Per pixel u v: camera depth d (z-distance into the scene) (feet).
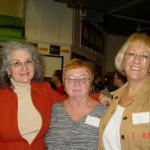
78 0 21.52
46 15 21.22
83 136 6.84
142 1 22.24
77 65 7.22
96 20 24.16
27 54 7.42
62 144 6.95
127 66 6.54
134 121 6.16
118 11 25.08
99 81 18.92
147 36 6.52
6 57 7.43
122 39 33.78
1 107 7.28
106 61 32.71
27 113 7.41
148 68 6.47
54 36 21.70
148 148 5.97
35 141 7.33
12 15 19.30
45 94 7.86
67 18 22.53
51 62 21.42
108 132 6.54
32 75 7.54
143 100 6.37
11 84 7.61
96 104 7.27
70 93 7.16
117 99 6.98
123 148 6.22
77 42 23.81
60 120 7.18
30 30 20.29
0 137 7.23
